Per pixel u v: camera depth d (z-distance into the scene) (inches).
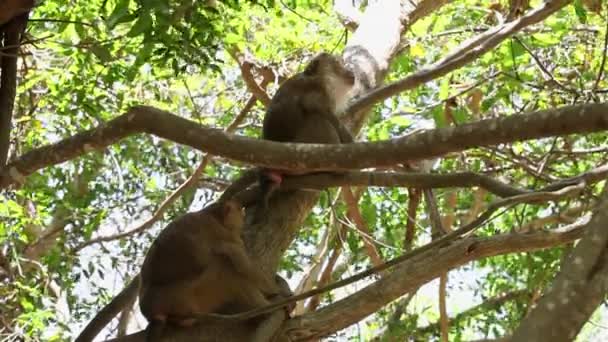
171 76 398.9
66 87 411.5
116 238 516.7
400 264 254.2
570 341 115.7
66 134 507.2
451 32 470.3
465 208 609.9
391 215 542.0
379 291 247.0
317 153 203.9
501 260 589.0
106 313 251.4
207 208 256.4
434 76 357.4
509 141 184.2
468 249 250.8
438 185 239.5
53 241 554.9
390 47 395.2
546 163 419.8
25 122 479.5
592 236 128.3
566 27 450.6
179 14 271.6
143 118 216.1
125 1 280.5
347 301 247.1
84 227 556.4
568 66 509.0
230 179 637.3
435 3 432.5
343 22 453.4
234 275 242.8
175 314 234.5
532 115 181.6
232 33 421.1
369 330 559.2
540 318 116.3
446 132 190.4
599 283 120.6
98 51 286.4
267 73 475.2
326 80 323.6
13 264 510.0
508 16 436.8
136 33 267.7
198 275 237.5
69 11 369.1
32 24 350.3
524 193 213.6
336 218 418.9
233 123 486.9
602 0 441.7
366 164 200.5
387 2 421.7
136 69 359.3
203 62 302.4
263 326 234.1
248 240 279.0
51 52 492.1
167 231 244.5
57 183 581.3
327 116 311.9
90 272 540.1
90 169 579.8
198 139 211.3
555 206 492.1
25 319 438.6
